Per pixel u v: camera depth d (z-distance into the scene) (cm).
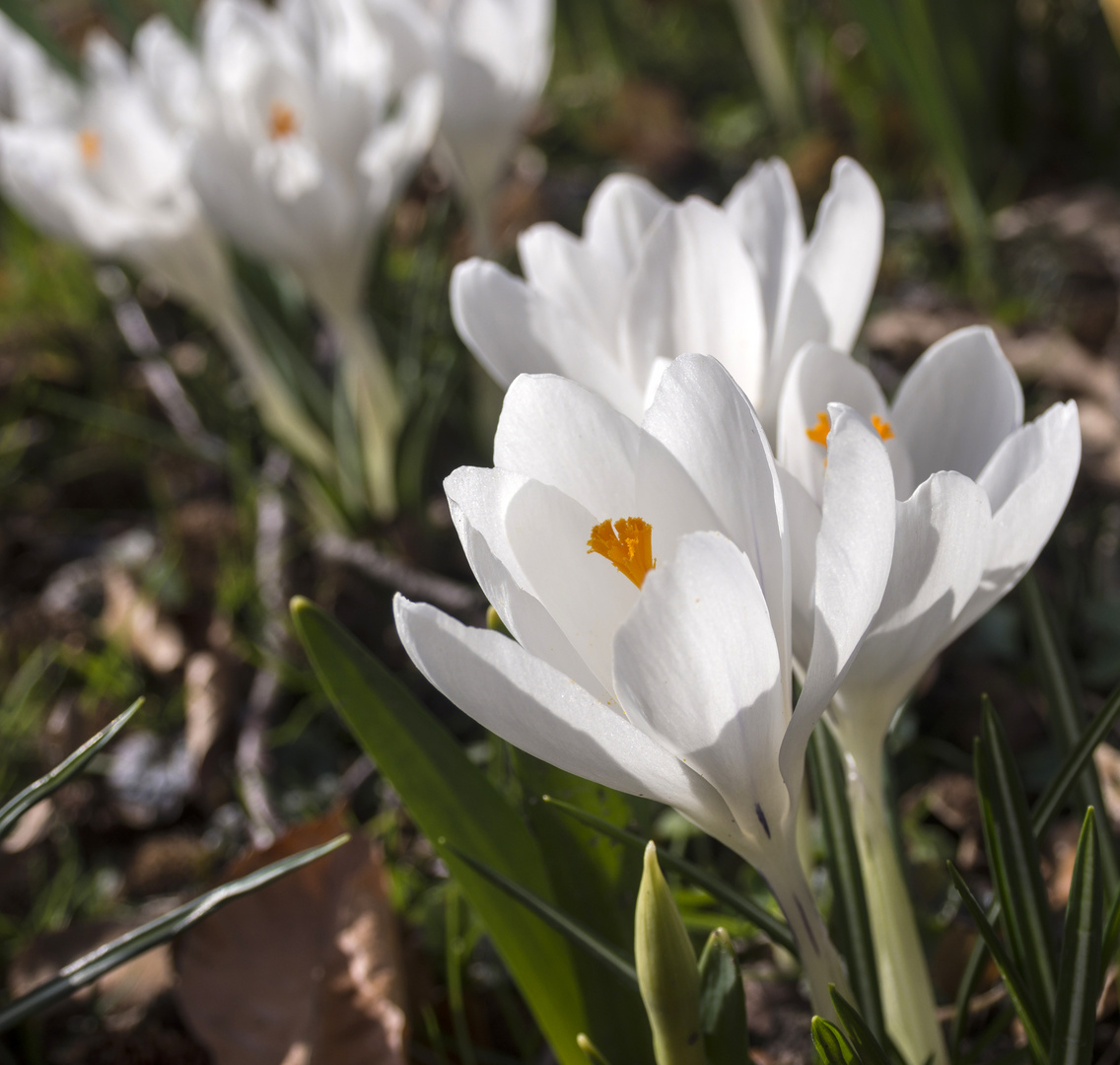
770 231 24
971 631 41
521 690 18
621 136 80
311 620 22
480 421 51
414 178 74
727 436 18
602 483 19
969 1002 23
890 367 56
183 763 42
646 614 17
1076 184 70
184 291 45
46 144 43
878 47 60
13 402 62
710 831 19
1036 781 36
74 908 37
